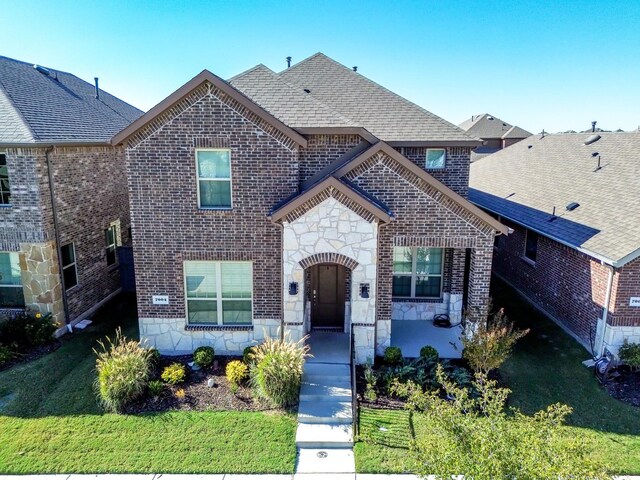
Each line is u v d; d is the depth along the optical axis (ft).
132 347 41.14
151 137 42.22
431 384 39.86
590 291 47.16
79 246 54.95
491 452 21.03
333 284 49.49
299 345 43.01
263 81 49.90
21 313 49.98
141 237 44.32
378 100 55.47
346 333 49.34
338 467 31.35
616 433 34.50
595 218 51.49
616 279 42.47
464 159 51.75
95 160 57.93
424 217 44.55
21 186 47.24
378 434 34.04
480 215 43.88
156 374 42.01
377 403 37.73
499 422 22.63
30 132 46.60
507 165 95.66
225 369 43.09
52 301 49.85
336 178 40.73
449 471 21.85
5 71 57.16
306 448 33.47
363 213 41.22
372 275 42.34
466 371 41.52
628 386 40.86
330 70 59.57
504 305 61.00
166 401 37.86
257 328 45.93
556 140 89.20
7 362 44.91
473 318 45.85
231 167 42.83
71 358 45.83
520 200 71.87
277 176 43.11
